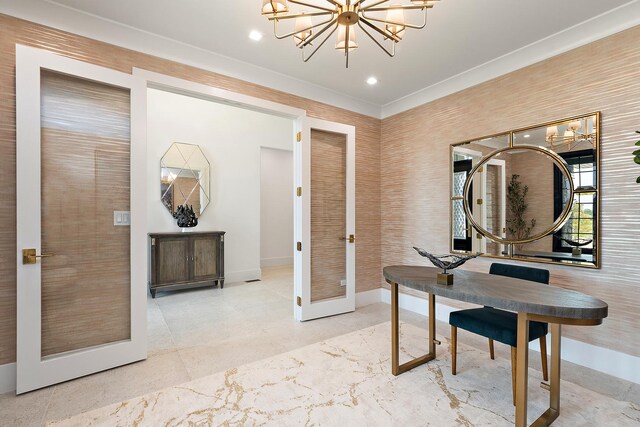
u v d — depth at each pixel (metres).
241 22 2.30
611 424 1.68
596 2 2.05
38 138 2.00
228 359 2.45
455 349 2.21
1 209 1.99
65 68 2.08
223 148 5.34
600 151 2.26
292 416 1.76
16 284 1.97
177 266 4.45
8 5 1.99
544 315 1.45
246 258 5.52
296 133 3.41
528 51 2.62
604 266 2.25
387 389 2.03
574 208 2.38
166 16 2.23
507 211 2.80
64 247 2.16
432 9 2.10
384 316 3.51
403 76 3.20
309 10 2.12
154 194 4.73
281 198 7.34
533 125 2.62
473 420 1.72
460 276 2.12
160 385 2.07
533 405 1.86
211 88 2.76
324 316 3.46
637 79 2.09
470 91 3.09
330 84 3.40
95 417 1.74
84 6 2.13
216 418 1.74
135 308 2.38
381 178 4.10
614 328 2.21
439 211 3.39
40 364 2.00
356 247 3.86
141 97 2.40
